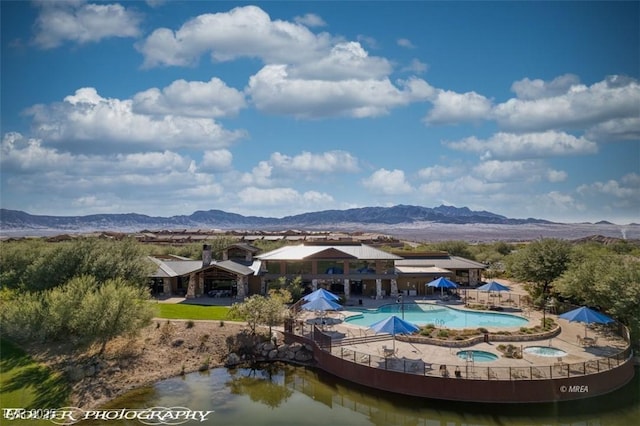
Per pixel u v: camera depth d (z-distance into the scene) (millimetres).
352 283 78438
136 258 66750
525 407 37594
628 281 48688
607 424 35500
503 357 43812
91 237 73625
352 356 45219
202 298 73312
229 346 52281
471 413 37594
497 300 71625
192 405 40562
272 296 56438
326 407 40219
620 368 40688
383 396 40625
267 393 43094
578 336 49062
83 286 51812
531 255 71250
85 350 49031
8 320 50469
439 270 78812
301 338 52062
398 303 69750
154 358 49156
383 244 155625
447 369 40531
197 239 172875
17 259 73125
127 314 48219
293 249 81562
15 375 43938
